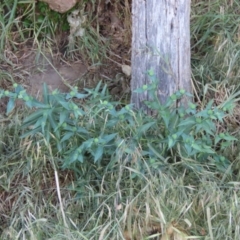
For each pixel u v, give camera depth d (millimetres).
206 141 1118
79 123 1132
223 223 1016
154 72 1171
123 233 1006
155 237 1004
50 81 1358
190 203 1033
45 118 1059
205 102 1256
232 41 1372
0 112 1273
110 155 1107
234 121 1234
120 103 1256
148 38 1158
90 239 990
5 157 1167
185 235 992
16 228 1055
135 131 1099
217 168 1119
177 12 1144
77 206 1074
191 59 1369
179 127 1079
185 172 1103
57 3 1369
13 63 1379
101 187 1074
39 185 1122
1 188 1126
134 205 1022
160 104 1124
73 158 1051
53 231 1023
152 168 1074
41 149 1129
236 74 1307
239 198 1043
